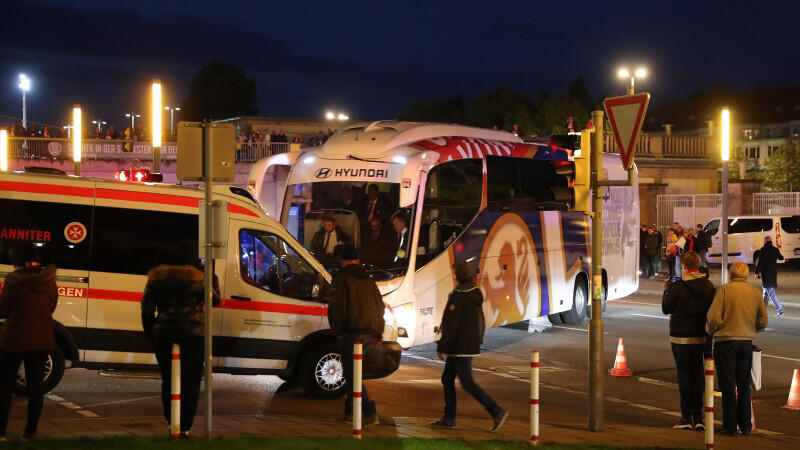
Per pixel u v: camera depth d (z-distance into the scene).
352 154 14.79
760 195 39.97
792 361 15.60
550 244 18.12
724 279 14.64
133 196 11.05
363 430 9.22
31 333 8.09
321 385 11.46
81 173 35.88
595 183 9.66
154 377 11.62
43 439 7.65
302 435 8.66
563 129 60.53
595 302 9.73
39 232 10.70
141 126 37.53
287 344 11.38
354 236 14.41
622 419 10.95
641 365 15.09
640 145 43.06
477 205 15.78
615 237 21.16
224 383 12.52
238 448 7.44
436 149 14.96
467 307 9.41
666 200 42.00
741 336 9.69
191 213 11.22
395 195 14.34
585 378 13.82
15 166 35.09
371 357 11.38
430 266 14.48
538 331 18.91
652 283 31.03
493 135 17.25
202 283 8.41
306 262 11.62
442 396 12.07
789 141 68.25
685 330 9.94
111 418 9.41
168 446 7.33
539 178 17.84
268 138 39.91
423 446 8.02
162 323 8.21
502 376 13.91
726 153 14.58
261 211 11.59
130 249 10.97
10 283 8.12
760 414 11.41
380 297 9.74
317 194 14.78
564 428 9.82
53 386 10.62
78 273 10.78
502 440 8.72
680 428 10.05
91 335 10.80
